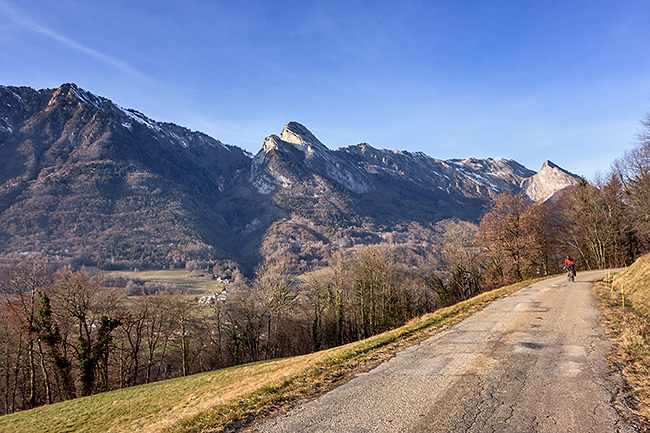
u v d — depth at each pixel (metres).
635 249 48.44
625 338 9.98
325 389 8.09
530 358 8.88
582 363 8.25
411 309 50.53
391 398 6.98
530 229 43.59
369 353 11.33
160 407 19.05
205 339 52.34
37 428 19.61
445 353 10.09
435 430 5.43
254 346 53.72
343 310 55.19
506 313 15.61
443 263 51.66
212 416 7.25
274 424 6.37
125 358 43.03
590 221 50.75
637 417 5.54
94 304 38.09
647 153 36.72
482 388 7.08
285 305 50.94
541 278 33.00
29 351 35.38
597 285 22.33
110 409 21.61
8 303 32.59
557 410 5.88
